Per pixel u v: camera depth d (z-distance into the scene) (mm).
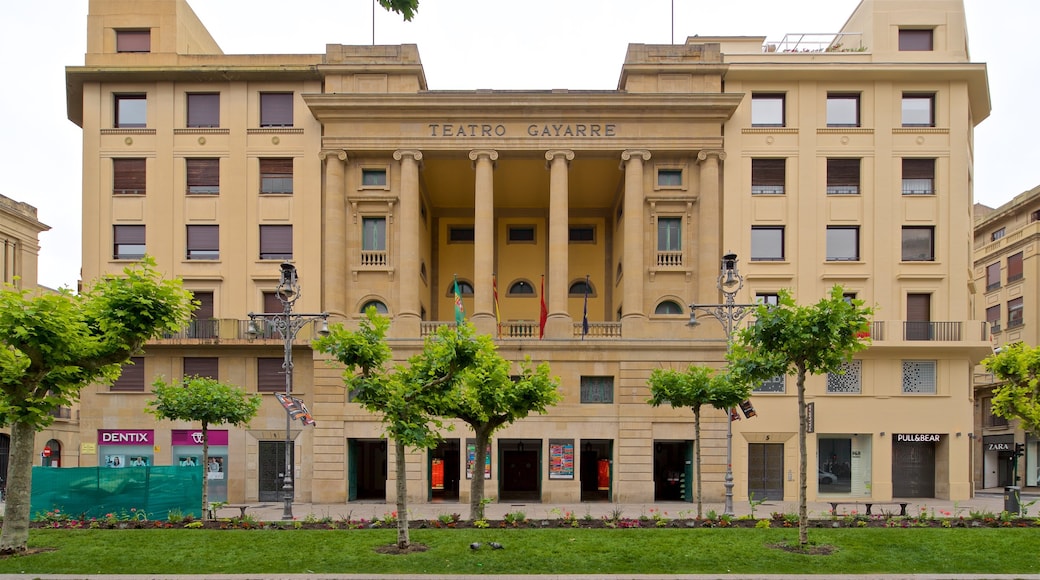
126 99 34125
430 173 35406
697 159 32969
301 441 31578
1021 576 13406
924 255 33375
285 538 16250
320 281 32938
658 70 33250
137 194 33469
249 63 33562
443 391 16969
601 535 16594
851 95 33969
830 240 33375
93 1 34156
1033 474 45688
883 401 32281
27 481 15258
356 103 32281
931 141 33594
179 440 31938
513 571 13711
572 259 39469
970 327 32469
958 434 32094
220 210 33344
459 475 31328
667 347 31375
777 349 15641
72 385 15758
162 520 19625
